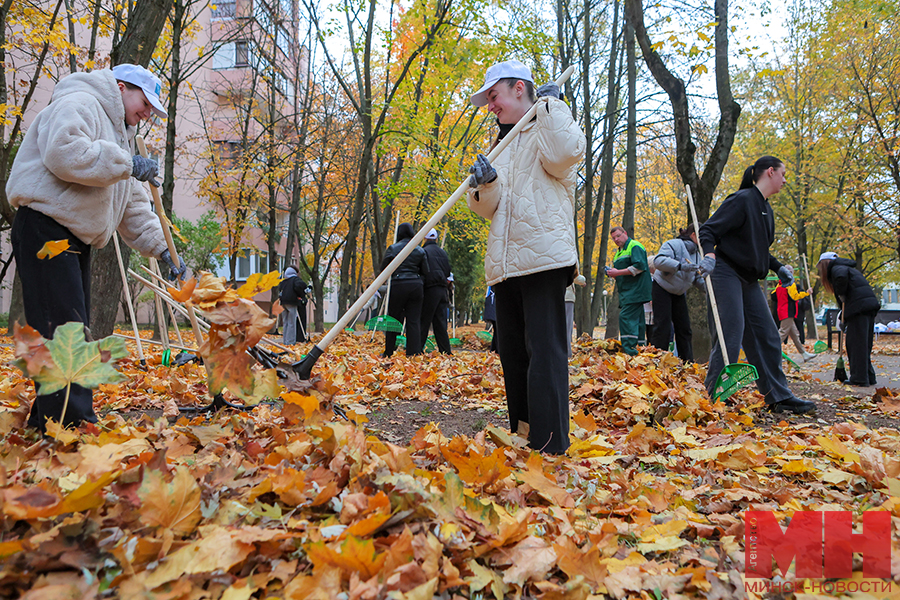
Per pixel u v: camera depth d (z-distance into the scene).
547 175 2.91
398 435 3.39
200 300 2.04
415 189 15.84
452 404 4.77
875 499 2.21
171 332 9.73
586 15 16.72
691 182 8.51
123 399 4.19
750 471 2.73
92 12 12.34
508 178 2.98
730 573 1.59
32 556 1.21
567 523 1.81
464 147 18.92
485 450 2.56
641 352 7.96
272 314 2.11
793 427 3.75
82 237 2.74
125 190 3.02
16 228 2.64
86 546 1.28
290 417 2.46
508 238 2.91
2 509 1.30
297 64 18.78
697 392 4.22
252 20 15.77
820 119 21.83
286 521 1.57
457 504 1.67
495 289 3.14
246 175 19.39
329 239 26.94
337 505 1.64
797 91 21.70
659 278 7.64
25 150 2.67
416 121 14.59
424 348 9.13
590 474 2.49
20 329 1.65
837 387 6.40
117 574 1.22
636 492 2.27
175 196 28.89
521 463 2.46
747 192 4.54
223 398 3.62
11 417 2.78
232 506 1.58
